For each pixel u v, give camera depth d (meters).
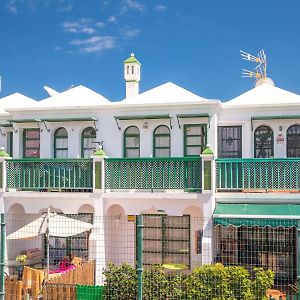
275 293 13.43
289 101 18.16
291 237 16.69
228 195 16.14
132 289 11.37
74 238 19.11
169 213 16.36
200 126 18.06
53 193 17.14
